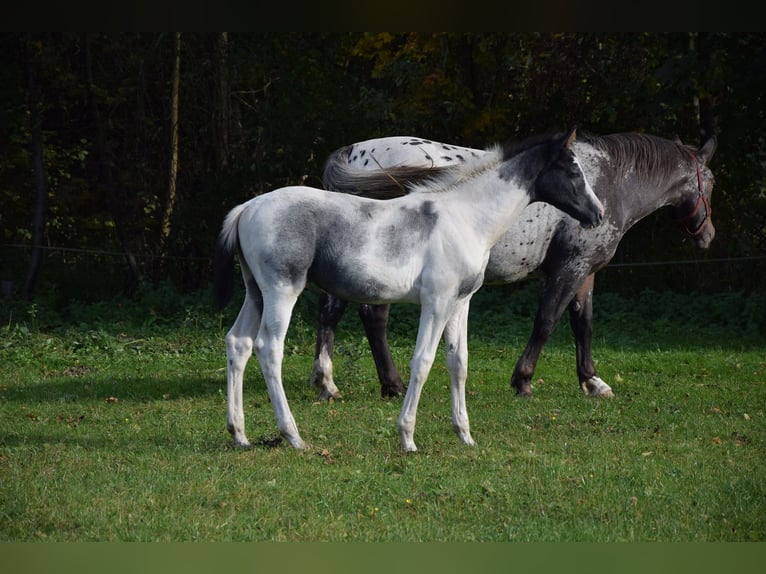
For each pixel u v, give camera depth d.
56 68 18.89
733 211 18.92
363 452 8.23
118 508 6.52
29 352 13.77
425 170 8.58
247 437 8.90
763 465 8.02
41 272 19.12
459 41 20.22
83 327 15.76
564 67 20.16
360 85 21.47
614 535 6.22
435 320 8.05
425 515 6.56
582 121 19.83
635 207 11.26
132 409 10.30
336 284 7.91
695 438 9.00
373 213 7.93
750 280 18.89
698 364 13.77
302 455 7.98
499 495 6.96
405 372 13.04
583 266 10.98
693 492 7.12
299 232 7.77
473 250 8.09
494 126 19.94
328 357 11.30
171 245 19.36
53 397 10.93
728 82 16.59
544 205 10.70
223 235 8.05
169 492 6.89
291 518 6.42
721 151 17.88
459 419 8.53
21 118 19.53
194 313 16.30
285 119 18.61
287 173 18.77
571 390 11.76
